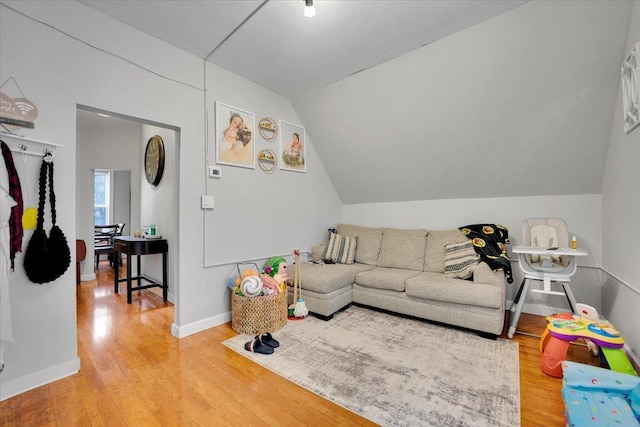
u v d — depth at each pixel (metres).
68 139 1.92
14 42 1.71
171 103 2.45
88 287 4.15
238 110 2.95
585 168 2.69
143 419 1.52
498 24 2.13
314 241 3.98
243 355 2.18
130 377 1.89
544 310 3.04
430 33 2.28
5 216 1.62
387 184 3.89
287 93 3.39
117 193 7.13
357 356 2.15
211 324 2.72
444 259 3.16
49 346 1.84
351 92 3.13
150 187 4.26
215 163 2.76
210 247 2.72
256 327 2.55
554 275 2.39
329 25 2.19
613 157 2.35
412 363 2.05
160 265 3.95
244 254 3.02
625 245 2.11
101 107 2.06
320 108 3.47
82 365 2.03
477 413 1.54
